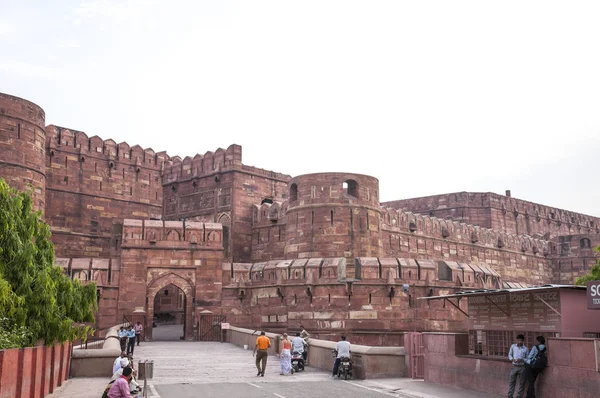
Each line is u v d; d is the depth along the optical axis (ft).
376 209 154.51
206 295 141.38
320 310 133.28
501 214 260.83
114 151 189.67
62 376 68.69
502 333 65.87
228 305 142.61
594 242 240.73
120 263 138.10
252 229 179.42
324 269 135.23
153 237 140.46
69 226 176.14
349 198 150.51
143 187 194.18
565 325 57.93
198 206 187.52
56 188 175.22
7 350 39.32
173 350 111.96
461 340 68.08
